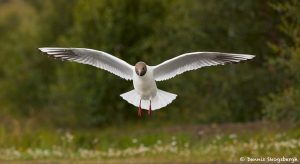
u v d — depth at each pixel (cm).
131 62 2572
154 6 2644
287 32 1842
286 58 2052
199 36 2267
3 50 3344
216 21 2252
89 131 2473
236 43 2264
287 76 2128
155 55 2456
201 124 2255
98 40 2595
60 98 2709
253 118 2252
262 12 2209
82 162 1612
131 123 2595
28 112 3036
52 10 3331
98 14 2591
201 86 2298
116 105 2597
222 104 2272
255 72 2188
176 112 2519
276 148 1542
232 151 1570
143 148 1725
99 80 2561
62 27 3306
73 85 2622
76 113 2644
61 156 1742
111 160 1627
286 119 1967
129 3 2611
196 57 1032
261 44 2256
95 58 1063
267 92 2183
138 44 2570
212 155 1566
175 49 2347
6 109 3048
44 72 3139
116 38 2572
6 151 1823
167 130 2122
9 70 3144
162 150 1695
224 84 2186
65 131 2409
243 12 2222
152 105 1052
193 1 2286
